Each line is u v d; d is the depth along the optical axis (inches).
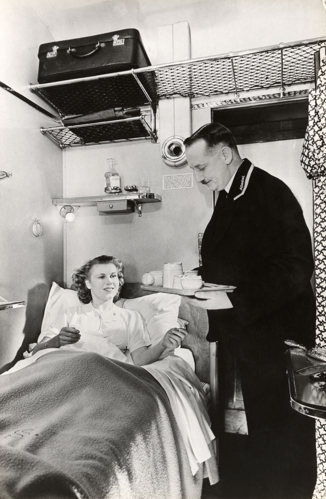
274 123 75.5
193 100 80.0
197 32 79.3
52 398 49.9
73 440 41.1
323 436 58.9
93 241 85.0
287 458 68.8
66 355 59.7
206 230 74.0
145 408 51.2
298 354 51.4
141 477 44.2
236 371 72.4
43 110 82.3
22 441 40.0
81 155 86.9
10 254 72.5
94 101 83.3
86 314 77.9
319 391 37.4
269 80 74.7
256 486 70.1
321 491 58.5
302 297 66.9
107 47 74.0
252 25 76.2
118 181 82.0
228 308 70.5
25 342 75.8
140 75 74.1
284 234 68.3
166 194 80.8
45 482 32.7
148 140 82.7
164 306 75.6
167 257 80.4
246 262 69.9
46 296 81.6
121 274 81.4
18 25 75.5
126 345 74.1
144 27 81.3
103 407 48.8
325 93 54.1
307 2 73.4
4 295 71.1
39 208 80.2
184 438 57.5
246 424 72.3
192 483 56.4
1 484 32.6
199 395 65.3
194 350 73.5
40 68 77.6
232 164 71.2
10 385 51.6
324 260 58.9
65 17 82.5
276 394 68.6
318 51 57.7
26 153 77.0
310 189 71.1
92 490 35.0
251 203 70.2
